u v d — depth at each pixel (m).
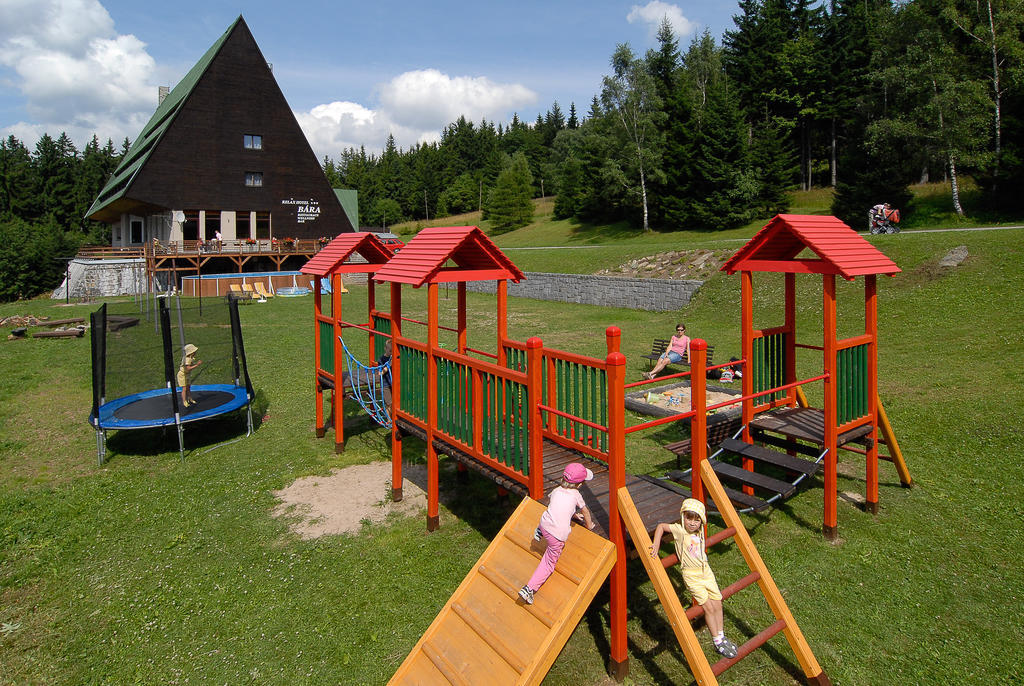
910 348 13.02
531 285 28.48
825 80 48.84
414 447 10.13
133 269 34.56
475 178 105.12
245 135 40.91
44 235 50.84
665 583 4.32
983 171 34.97
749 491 7.81
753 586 5.80
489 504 7.84
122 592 6.15
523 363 7.49
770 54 54.22
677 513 5.20
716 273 22.41
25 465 9.66
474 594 4.90
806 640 5.02
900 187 36.25
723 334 17.42
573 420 5.14
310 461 9.53
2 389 13.98
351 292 33.12
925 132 33.72
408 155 133.88
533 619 4.43
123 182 45.34
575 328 19.83
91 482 8.92
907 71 34.22
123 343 11.66
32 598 6.10
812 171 53.09
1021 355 11.39
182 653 5.23
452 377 6.74
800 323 16.80
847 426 6.77
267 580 6.26
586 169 58.59
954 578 5.78
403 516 7.56
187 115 39.12
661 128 53.62
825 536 6.61
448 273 7.08
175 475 9.12
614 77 51.28
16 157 94.94
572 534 4.88
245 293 30.20
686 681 4.66
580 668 4.85
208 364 12.66
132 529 7.46
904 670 4.67
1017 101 33.28
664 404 10.84
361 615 5.63
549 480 5.88
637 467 8.62
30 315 24.47
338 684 4.79
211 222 41.44
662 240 45.69
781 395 8.20
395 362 7.86
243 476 9.01
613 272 27.09
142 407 10.77
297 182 42.69
